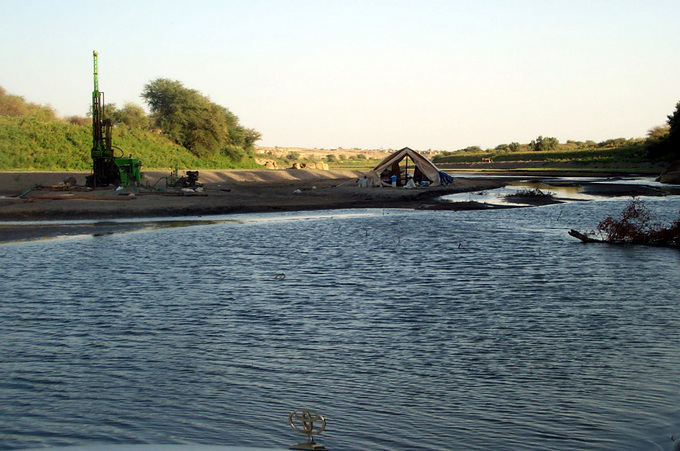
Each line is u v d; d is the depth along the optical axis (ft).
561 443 21.80
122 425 23.63
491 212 119.55
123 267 59.67
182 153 297.53
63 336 36.09
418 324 38.37
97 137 146.41
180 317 40.40
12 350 33.35
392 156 186.80
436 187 181.16
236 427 23.44
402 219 106.22
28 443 22.09
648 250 69.31
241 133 369.09
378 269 58.03
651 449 21.13
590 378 28.45
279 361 31.35
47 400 26.17
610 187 194.90
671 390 26.76
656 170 301.63
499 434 22.66
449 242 76.95
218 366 30.60
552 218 107.24
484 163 451.12
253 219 107.14
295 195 157.38
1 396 26.66
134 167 147.13
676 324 37.73
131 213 112.57
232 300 45.32
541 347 33.35
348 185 184.14
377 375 29.19
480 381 28.30
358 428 23.29
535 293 47.03
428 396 26.48
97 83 145.07
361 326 38.01
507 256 65.41
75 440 22.31
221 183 196.95
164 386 27.81
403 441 22.16
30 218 105.50
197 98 320.91
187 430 23.18
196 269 58.49
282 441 22.20
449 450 21.38
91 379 28.81
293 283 51.57
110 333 36.68
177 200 130.41
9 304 44.21
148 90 329.31
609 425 23.25
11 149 222.48
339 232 87.97
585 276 53.83
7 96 301.63
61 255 67.10
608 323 38.14
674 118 338.13
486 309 42.09
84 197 128.88
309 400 26.13
